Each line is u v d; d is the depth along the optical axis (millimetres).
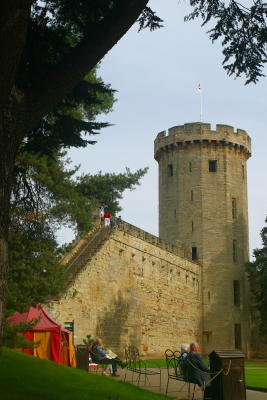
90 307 32219
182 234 56156
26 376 10281
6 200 7645
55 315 28031
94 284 33031
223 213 56312
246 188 60156
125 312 37219
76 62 8492
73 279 30328
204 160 57000
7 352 11977
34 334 20297
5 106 7699
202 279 55000
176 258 48875
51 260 21422
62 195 21766
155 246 44281
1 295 7379
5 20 7117
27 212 19219
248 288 58125
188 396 12820
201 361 12703
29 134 10547
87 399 9711
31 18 9867
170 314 46125
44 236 21297
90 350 20016
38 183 20406
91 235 35969
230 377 11375
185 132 57594
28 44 9117
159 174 60438
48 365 11859
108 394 10469
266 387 17156
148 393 12023
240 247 57188
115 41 8719
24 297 19328
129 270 38625
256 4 10297
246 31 10539
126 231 38750
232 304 55031
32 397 9000
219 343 53562
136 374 20703
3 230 7512
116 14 8602
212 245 55375
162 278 45156
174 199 57438
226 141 57438
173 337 46344
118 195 26484
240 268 56719
